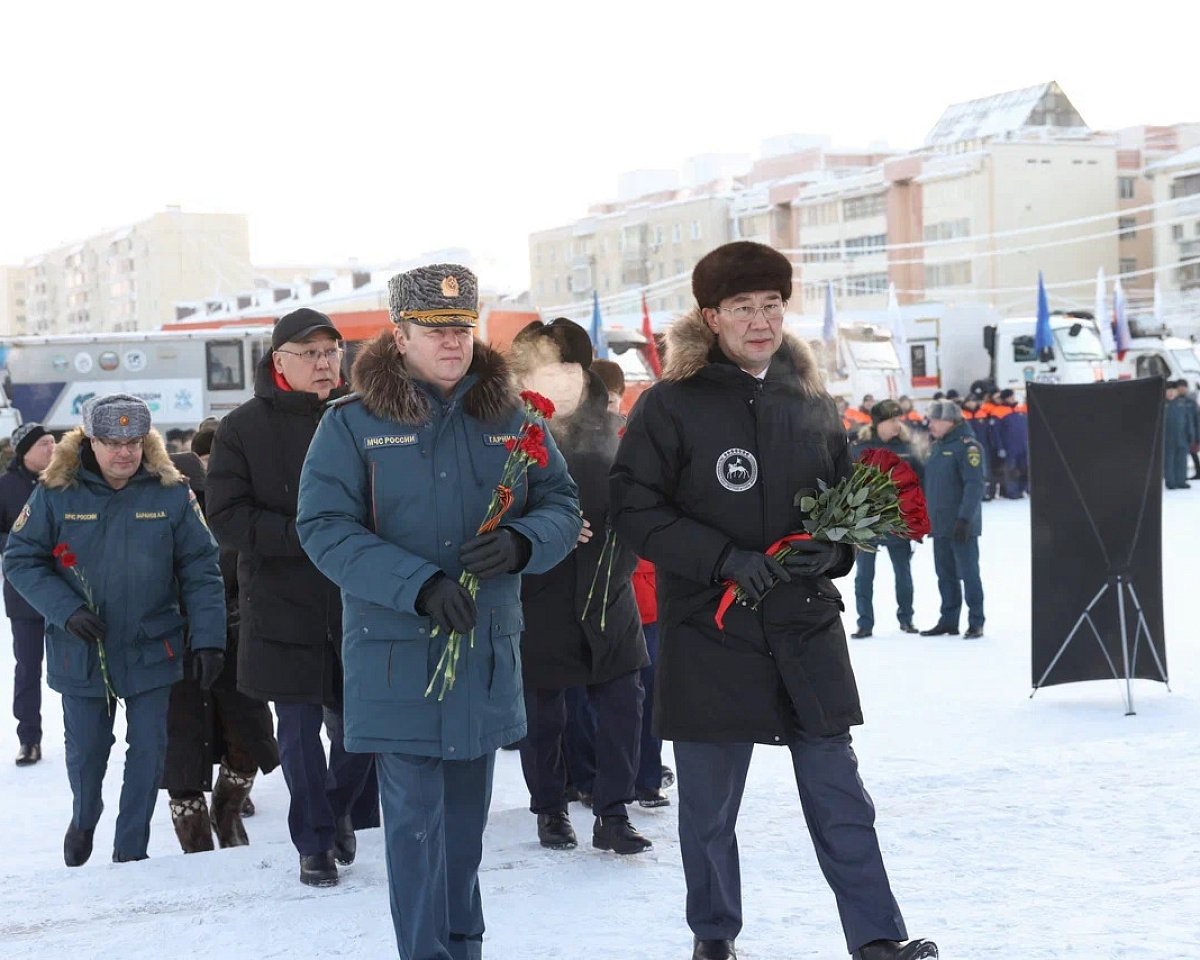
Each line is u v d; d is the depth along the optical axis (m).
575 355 5.45
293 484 5.09
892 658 10.40
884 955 3.61
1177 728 7.48
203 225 118.75
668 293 83.12
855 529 3.71
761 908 4.49
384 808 3.63
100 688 5.55
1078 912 4.28
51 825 6.98
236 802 6.30
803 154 93.81
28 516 5.60
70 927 4.66
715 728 3.80
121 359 29.39
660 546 3.80
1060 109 87.62
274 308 49.41
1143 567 8.24
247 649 5.04
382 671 3.55
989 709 8.27
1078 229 76.25
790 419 3.89
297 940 4.40
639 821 5.77
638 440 3.92
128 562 5.58
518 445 3.61
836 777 3.77
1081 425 8.24
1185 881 4.53
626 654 5.34
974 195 74.75
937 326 35.41
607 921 4.45
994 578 15.34
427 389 3.65
